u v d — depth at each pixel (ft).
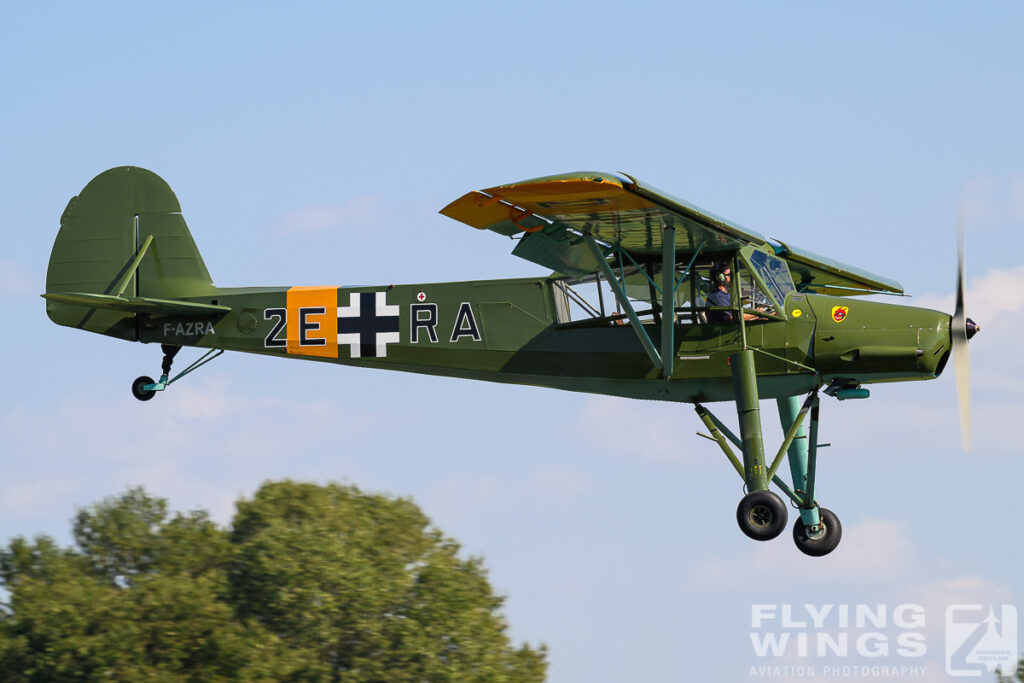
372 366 184.75
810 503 176.86
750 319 171.22
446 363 181.68
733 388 172.04
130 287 195.52
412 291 183.52
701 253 170.50
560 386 178.81
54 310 196.03
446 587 155.84
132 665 144.97
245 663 146.30
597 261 164.55
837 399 173.47
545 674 154.61
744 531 165.99
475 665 151.12
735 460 172.45
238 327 189.57
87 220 197.26
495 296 180.34
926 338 167.94
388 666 151.23
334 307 185.98
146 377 193.26
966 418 169.48
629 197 147.43
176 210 196.24
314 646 151.74
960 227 170.81
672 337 166.30
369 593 152.35
